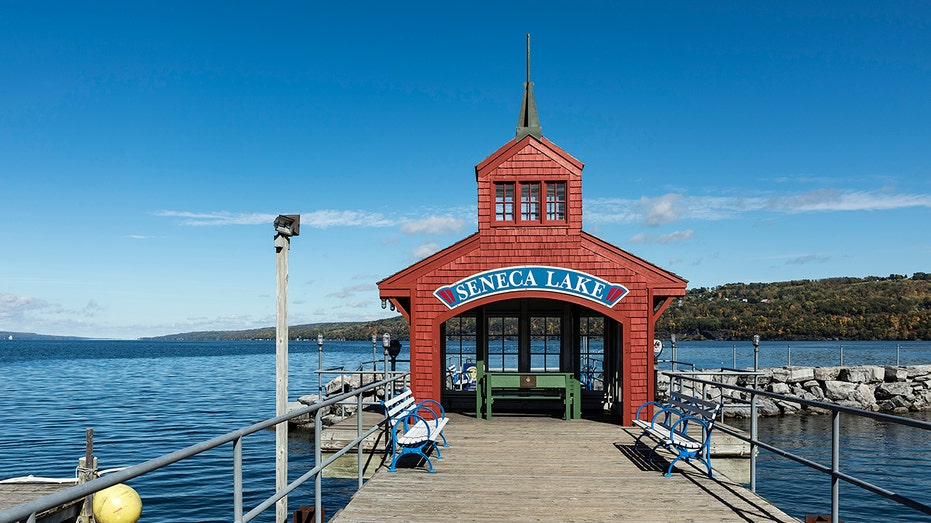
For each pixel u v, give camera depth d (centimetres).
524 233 1362
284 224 868
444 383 1614
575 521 691
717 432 1166
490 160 1378
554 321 1631
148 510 1573
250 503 1631
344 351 13838
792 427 2497
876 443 2195
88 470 1360
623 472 912
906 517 1428
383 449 1130
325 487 1777
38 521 1162
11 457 2192
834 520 593
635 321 1323
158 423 2962
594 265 1343
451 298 1356
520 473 906
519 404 1583
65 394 4422
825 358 5309
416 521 691
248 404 3750
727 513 717
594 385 1697
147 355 13375
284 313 866
